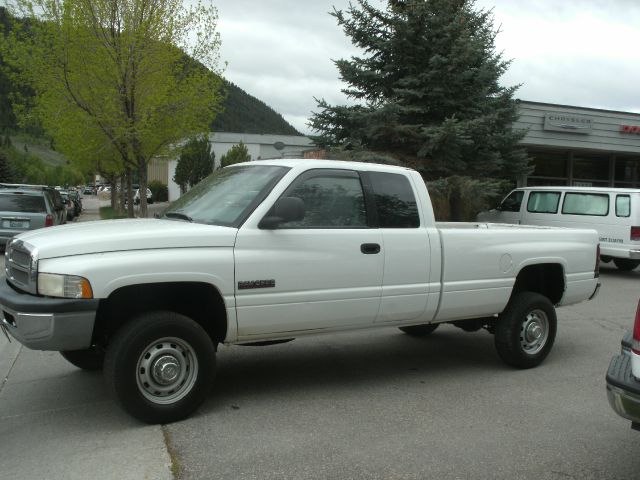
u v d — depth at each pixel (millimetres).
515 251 5992
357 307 5074
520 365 6086
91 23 16109
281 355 6535
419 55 14781
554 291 6562
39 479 3564
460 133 13867
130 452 3939
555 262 6312
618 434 4395
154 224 4734
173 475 3629
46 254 4094
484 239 5793
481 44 14539
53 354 6352
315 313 4879
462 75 14375
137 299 4641
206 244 4441
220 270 4441
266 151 52969
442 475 3703
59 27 16172
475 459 3939
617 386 3410
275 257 4664
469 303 5719
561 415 4781
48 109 18844
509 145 15984
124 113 17047
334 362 6297
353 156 14078
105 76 16609
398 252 5254
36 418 4555
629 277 13711
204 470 3709
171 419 4438
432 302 5484
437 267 5488
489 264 5812
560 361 6473
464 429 4453
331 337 7445
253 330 4668
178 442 4113
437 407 4934
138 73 16578
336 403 4992
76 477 3592
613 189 13438
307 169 4961
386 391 5344
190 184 44188
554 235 6402
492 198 16641
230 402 4973
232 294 4512
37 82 17453
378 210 5270
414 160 14625
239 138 52219
